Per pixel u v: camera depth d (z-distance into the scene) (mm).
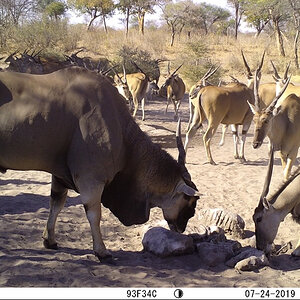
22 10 35438
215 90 10078
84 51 32875
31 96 4477
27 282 4305
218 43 40875
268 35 46406
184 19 47281
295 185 5203
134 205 5129
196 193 5023
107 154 4684
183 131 14688
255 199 7621
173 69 29562
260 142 8016
